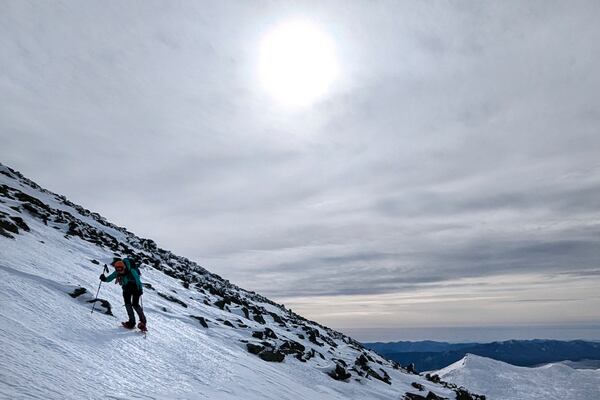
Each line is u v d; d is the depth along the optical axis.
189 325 16.34
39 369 5.15
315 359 22.73
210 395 7.95
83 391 5.15
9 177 40.84
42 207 29.31
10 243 14.02
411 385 27.56
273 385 12.07
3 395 3.96
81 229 27.23
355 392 18.75
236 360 13.26
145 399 5.98
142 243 47.78
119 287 15.75
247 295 51.31
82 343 7.56
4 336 5.80
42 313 8.22
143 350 9.14
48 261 14.28
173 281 29.09
